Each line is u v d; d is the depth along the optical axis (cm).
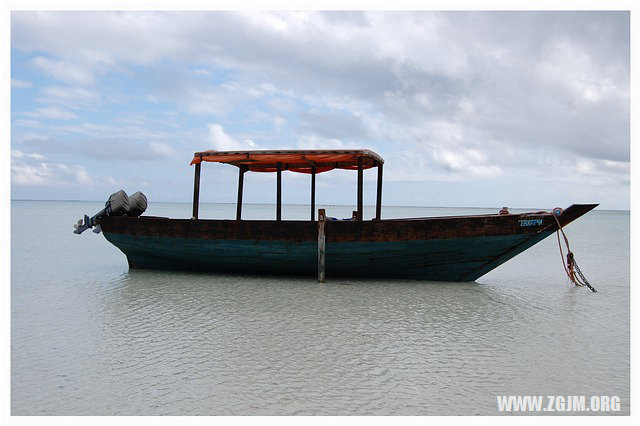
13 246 2661
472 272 1521
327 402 659
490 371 784
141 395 677
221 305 1220
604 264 2252
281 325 1030
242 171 1841
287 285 1486
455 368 793
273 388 702
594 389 722
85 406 645
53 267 1902
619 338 977
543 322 1101
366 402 662
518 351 887
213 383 718
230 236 1560
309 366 789
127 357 827
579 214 1397
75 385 710
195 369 773
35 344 897
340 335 962
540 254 2722
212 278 1617
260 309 1177
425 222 1442
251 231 1542
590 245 3353
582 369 802
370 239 1470
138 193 1834
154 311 1155
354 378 741
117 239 1714
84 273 1736
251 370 769
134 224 1680
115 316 1108
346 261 1516
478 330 1023
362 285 1491
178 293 1368
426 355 852
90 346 886
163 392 687
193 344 898
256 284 1505
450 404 662
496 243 1434
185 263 1683
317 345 896
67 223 5059
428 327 1037
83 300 1278
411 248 1462
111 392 687
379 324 1052
